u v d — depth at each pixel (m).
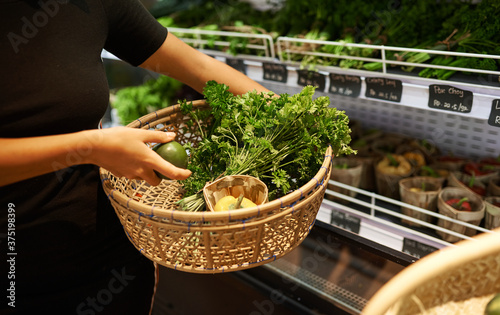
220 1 2.27
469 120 1.68
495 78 1.17
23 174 0.85
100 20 1.05
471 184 1.52
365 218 1.57
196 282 1.88
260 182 1.00
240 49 1.79
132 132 0.89
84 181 1.13
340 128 1.09
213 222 0.86
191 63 1.21
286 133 1.15
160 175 0.95
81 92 0.99
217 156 1.21
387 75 1.37
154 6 2.39
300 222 0.95
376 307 0.55
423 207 1.47
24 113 0.94
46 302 1.13
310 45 1.60
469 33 1.38
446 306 0.73
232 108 1.15
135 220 0.92
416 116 1.83
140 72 2.63
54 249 1.10
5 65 0.92
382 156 1.73
